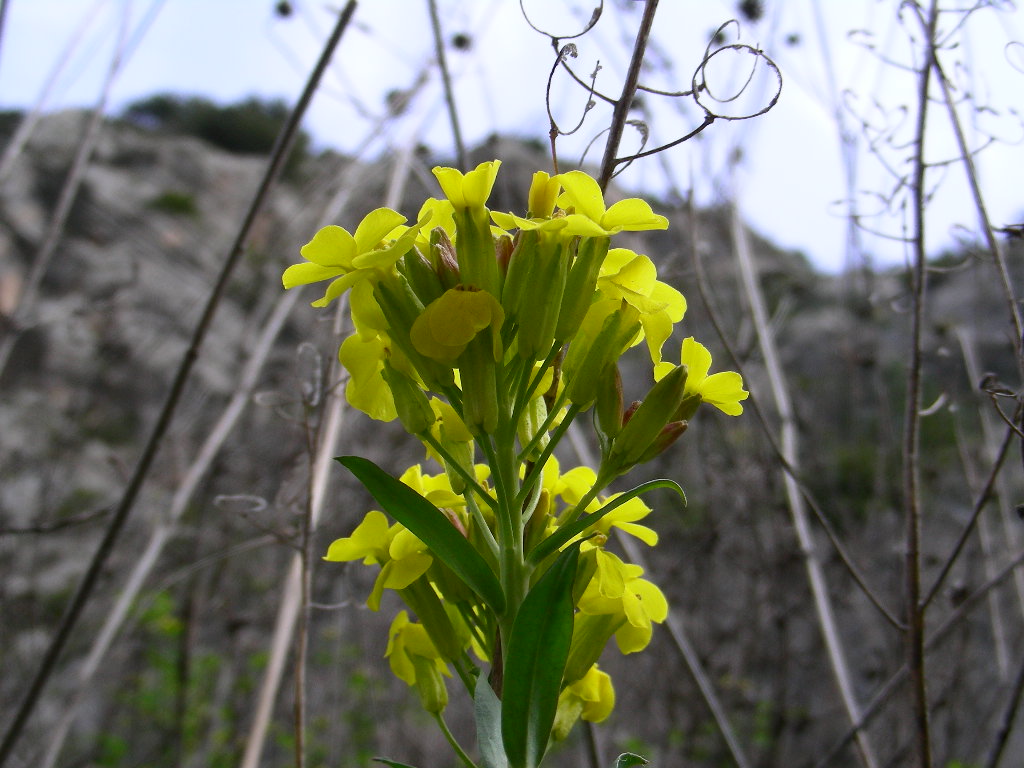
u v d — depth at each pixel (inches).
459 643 4.3
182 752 14.7
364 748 15.0
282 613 7.3
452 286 4.0
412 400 4.1
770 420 12.3
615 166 5.0
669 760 12.9
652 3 5.0
